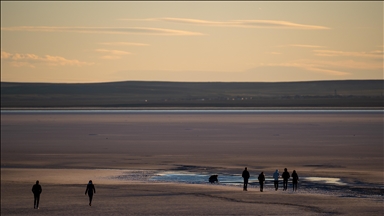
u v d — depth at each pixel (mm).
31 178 128375
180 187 114812
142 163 153875
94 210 92500
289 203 96562
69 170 141625
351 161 153000
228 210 91188
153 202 98625
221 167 144375
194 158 164125
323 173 131500
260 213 88750
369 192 107500
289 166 144375
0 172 138125
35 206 95938
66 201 100562
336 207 93062
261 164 148875
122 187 115125
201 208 93000
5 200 101938
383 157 162000
